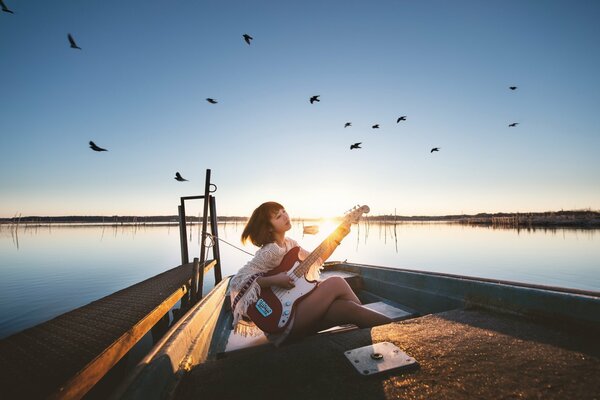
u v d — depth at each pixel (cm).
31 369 247
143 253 3019
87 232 8356
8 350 293
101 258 2608
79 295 1244
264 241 228
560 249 2938
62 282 1520
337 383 149
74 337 332
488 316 231
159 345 169
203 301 292
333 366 165
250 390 148
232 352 216
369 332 207
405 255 2592
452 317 233
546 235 5028
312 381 152
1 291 1321
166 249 3447
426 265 2044
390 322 224
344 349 184
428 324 219
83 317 416
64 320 401
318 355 179
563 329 195
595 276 1603
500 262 2141
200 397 145
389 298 411
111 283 1487
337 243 225
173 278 750
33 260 2438
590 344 171
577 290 200
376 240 4391
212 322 280
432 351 175
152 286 652
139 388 121
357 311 212
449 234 5778
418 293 352
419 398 132
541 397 127
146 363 144
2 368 250
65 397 211
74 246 3803
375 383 146
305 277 214
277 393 144
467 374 148
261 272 211
